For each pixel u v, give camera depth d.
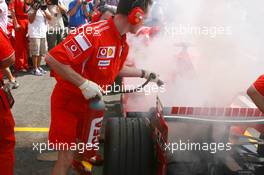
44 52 11.25
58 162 4.17
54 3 12.10
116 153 4.04
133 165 4.05
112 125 4.21
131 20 3.77
